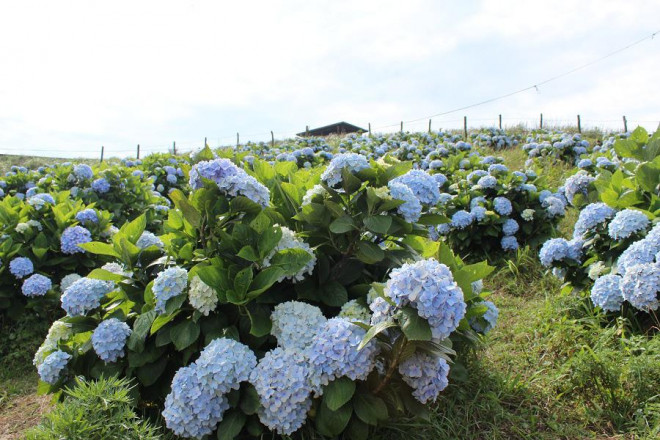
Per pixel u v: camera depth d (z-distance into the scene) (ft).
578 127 62.13
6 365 12.92
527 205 18.45
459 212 17.66
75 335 8.25
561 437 7.79
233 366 6.42
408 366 6.16
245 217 7.68
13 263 13.50
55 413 6.14
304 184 9.50
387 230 6.91
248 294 6.89
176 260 8.25
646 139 14.42
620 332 9.75
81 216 15.51
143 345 7.16
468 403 8.30
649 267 9.41
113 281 8.66
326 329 6.50
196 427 6.29
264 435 6.75
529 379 9.07
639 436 7.57
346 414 6.33
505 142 52.26
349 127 91.86
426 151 43.65
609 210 11.83
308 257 7.29
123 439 5.99
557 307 11.02
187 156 8.91
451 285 5.45
